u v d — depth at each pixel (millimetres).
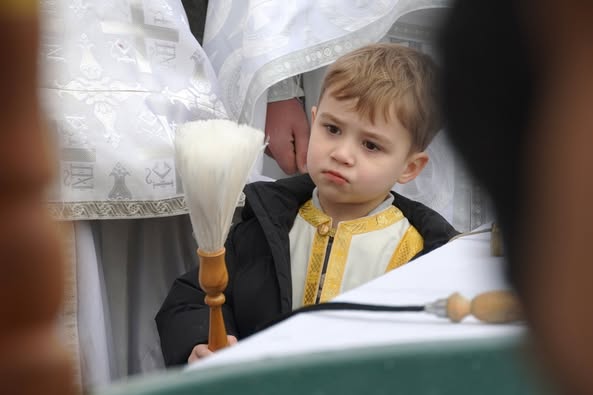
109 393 1295
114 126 4859
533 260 551
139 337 5305
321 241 4223
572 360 525
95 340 4840
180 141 3166
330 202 4289
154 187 4867
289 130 5953
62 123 4734
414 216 4352
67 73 4879
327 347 1629
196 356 3891
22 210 464
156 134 4918
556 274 529
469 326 1856
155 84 5121
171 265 5387
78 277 4832
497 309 1816
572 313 521
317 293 4148
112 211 4812
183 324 4176
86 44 5020
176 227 5348
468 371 1457
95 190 4777
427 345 1473
